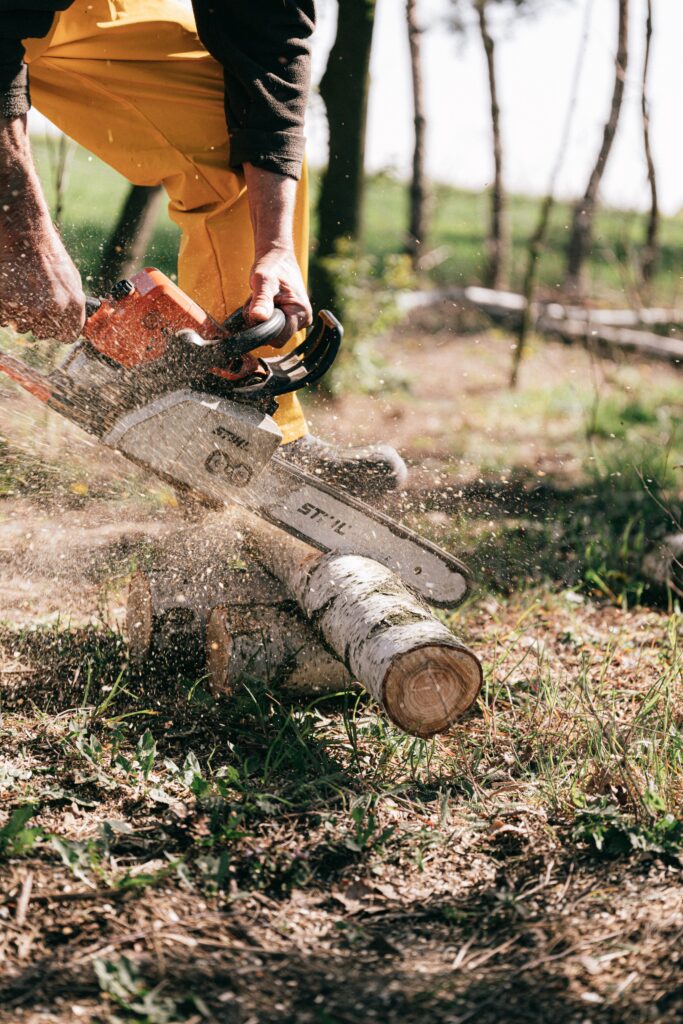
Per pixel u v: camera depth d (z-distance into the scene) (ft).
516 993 5.54
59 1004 5.30
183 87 9.51
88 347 8.19
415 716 7.46
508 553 13.80
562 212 62.59
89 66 9.46
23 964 5.59
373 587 8.19
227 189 9.74
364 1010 5.39
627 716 9.02
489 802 7.57
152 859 6.67
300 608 8.87
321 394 25.23
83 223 31.63
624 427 21.66
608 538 14.06
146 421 8.02
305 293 8.86
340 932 6.09
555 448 21.48
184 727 8.48
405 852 6.93
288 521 8.77
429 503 14.98
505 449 21.11
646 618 11.89
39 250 8.19
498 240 39.27
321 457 10.29
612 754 7.88
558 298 37.27
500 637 11.04
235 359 8.14
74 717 8.43
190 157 9.71
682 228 57.47
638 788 7.40
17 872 6.35
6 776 7.45
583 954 5.85
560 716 8.88
